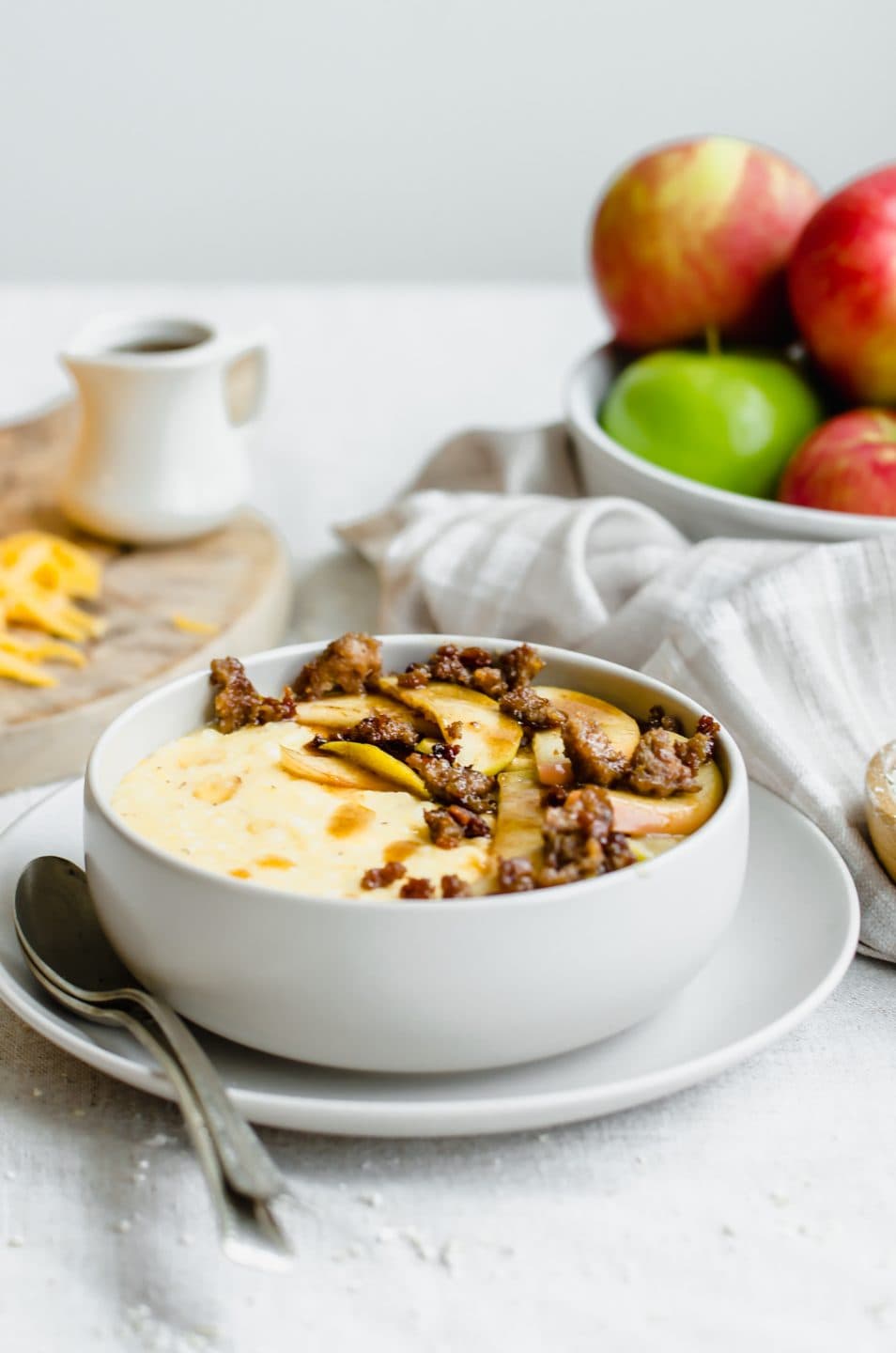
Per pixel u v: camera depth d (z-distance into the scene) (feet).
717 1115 1.64
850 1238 1.56
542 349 2.96
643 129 4.21
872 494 2.14
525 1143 1.62
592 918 1.56
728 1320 1.46
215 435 2.34
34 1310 1.47
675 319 2.37
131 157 4.18
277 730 1.77
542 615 2.07
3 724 1.99
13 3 3.97
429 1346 1.43
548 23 4.07
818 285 2.23
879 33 4.10
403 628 2.16
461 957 1.55
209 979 1.58
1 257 4.28
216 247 4.31
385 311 3.09
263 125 4.16
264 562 2.33
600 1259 1.53
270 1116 1.54
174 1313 1.47
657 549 2.11
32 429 2.61
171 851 1.63
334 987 1.56
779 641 1.95
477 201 4.28
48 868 1.75
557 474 2.43
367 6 4.03
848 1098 1.66
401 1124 1.53
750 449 2.26
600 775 1.68
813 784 1.85
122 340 2.42
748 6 4.07
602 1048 1.64
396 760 1.71
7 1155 1.61
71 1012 1.66
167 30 4.03
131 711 1.73
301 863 1.62
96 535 2.37
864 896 1.80
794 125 4.21
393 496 2.56
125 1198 1.58
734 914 1.73
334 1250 1.54
